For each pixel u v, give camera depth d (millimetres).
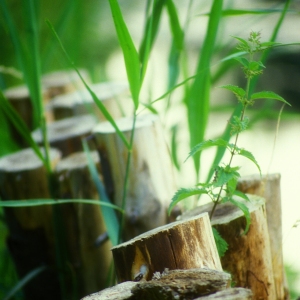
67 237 1310
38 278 1376
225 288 872
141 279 926
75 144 1424
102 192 1171
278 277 1094
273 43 977
